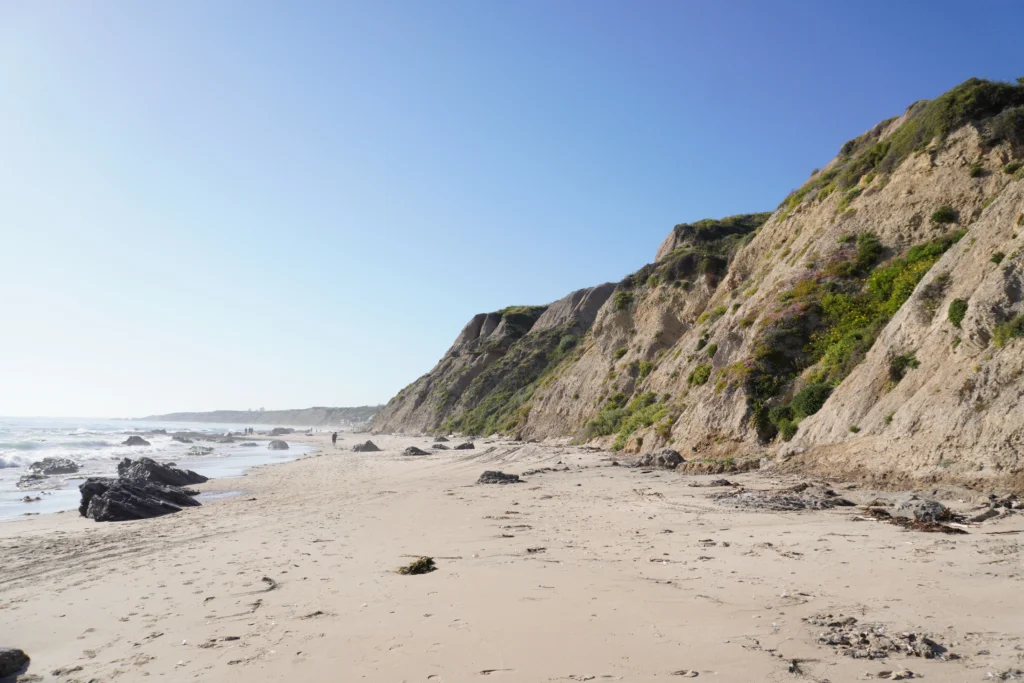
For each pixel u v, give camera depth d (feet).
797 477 50.75
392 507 50.01
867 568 23.53
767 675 14.33
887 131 120.47
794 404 67.56
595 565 26.71
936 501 35.04
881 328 68.69
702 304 134.62
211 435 278.05
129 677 16.93
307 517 46.80
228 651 18.39
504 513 43.55
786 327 80.48
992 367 42.88
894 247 82.69
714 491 47.80
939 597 19.53
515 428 182.39
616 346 156.46
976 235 55.88
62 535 43.57
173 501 58.85
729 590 21.86
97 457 136.98
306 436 299.58
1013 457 37.65
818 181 122.11
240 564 30.94
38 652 19.67
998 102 86.28
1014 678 13.46
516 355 262.06
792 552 26.99
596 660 15.85
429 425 265.95
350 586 25.22
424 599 22.54
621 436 102.63
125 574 30.27
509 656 16.48
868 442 50.24
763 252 118.93
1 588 28.86
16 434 230.07
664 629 17.99
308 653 17.72
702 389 86.79
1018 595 19.16
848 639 16.39
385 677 15.55
